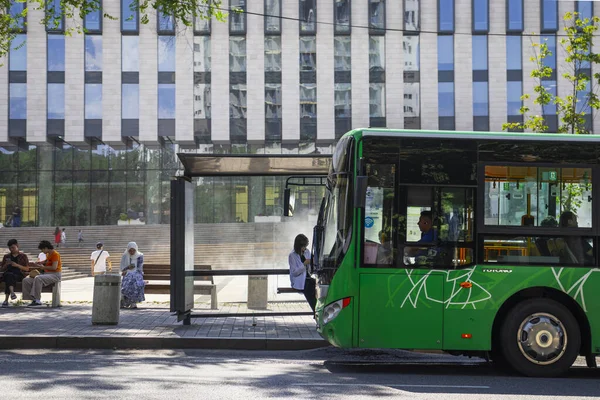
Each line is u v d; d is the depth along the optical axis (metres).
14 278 18.06
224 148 57.28
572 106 23.20
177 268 13.45
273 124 54.72
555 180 9.69
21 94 54.34
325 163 13.84
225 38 54.78
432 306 9.49
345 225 9.62
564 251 9.59
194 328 13.60
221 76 54.78
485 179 9.66
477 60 53.12
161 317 15.50
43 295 22.52
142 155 60.59
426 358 11.45
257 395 7.41
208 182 58.00
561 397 7.81
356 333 9.48
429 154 9.68
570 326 9.45
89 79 54.47
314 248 10.98
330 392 7.70
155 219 60.31
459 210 9.62
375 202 9.60
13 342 12.02
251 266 45.19
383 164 9.66
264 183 57.94
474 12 53.03
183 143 57.41
